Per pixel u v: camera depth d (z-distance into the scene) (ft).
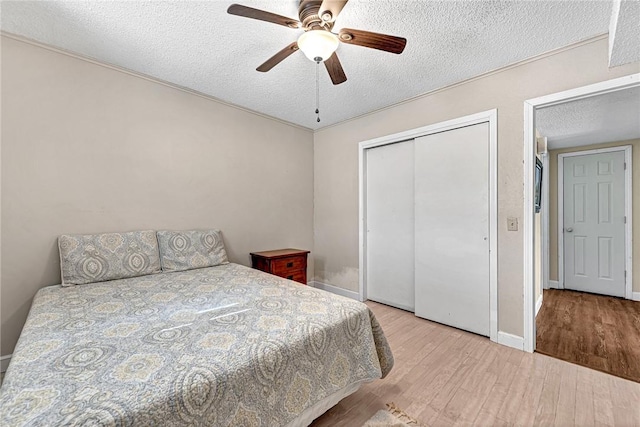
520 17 5.48
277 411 3.53
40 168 6.40
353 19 5.57
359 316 4.92
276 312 4.70
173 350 3.47
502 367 6.35
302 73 7.77
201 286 6.23
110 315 4.57
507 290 7.39
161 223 8.30
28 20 5.61
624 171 11.96
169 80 8.23
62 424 2.29
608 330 8.46
